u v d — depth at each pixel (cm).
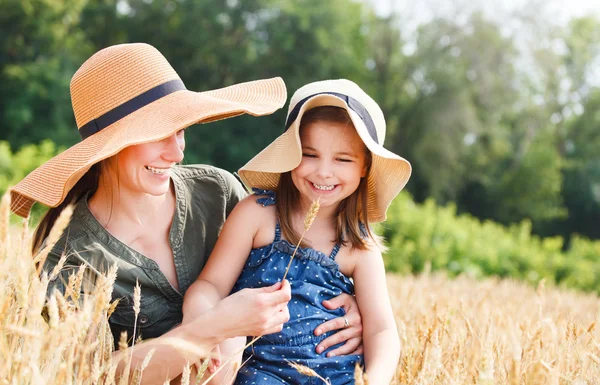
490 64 2830
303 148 212
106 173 195
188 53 2669
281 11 2638
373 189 230
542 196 3203
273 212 220
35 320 135
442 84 2795
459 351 190
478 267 1030
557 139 3409
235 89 230
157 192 193
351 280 222
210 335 175
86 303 133
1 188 930
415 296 344
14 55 2500
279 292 180
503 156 3222
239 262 216
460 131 2838
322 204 211
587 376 181
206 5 2588
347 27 2795
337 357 202
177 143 191
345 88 218
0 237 145
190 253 212
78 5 2570
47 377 134
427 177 2903
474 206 3278
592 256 1195
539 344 185
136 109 195
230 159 2558
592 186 3300
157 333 206
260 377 196
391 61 2969
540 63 2897
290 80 2622
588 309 437
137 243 202
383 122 230
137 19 2658
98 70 197
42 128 2308
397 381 207
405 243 1049
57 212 195
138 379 156
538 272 1086
